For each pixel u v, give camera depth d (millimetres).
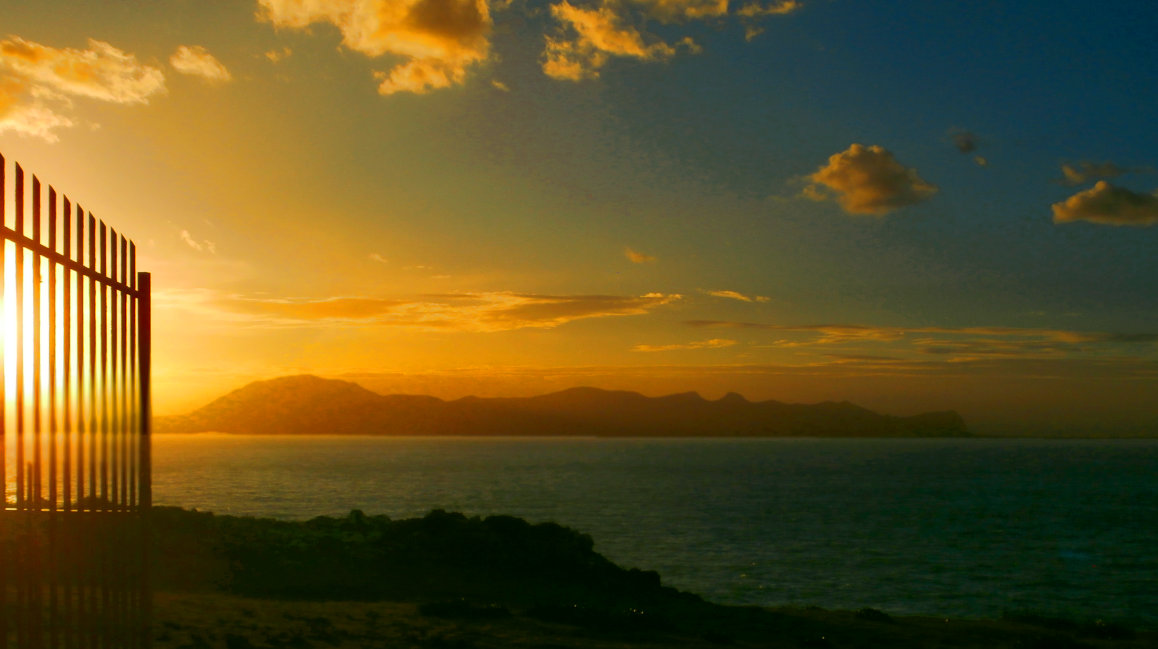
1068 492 138250
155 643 15117
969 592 47250
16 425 5008
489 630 19047
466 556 30672
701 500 115312
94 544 5926
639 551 62344
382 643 16891
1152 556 63125
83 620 5730
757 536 73000
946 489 144750
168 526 29562
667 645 18641
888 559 59906
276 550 29047
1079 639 22875
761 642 20250
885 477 183375
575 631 19750
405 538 32062
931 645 20781
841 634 21953
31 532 5180
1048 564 58500
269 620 18922
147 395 6895
